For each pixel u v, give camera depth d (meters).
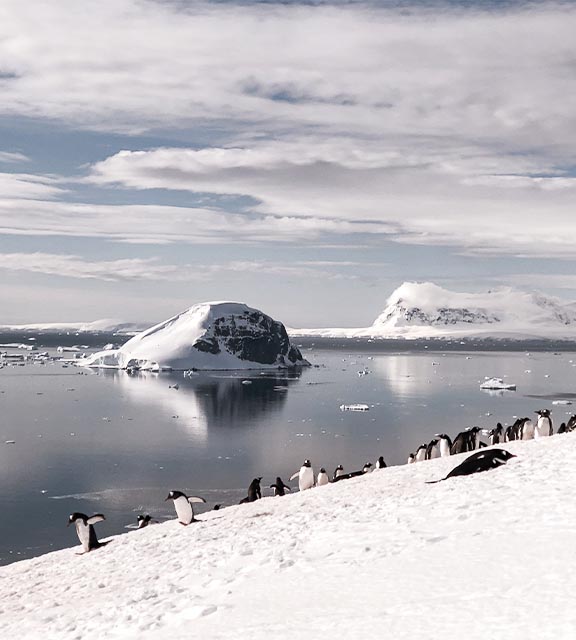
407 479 24.41
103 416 120.12
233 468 76.06
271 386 176.12
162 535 22.16
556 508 12.99
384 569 11.43
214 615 11.04
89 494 64.19
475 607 8.79
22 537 51.09
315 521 17.78
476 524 13.05
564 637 7.28
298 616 9.98
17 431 103.06
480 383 184.88
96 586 16.89
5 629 14.32
